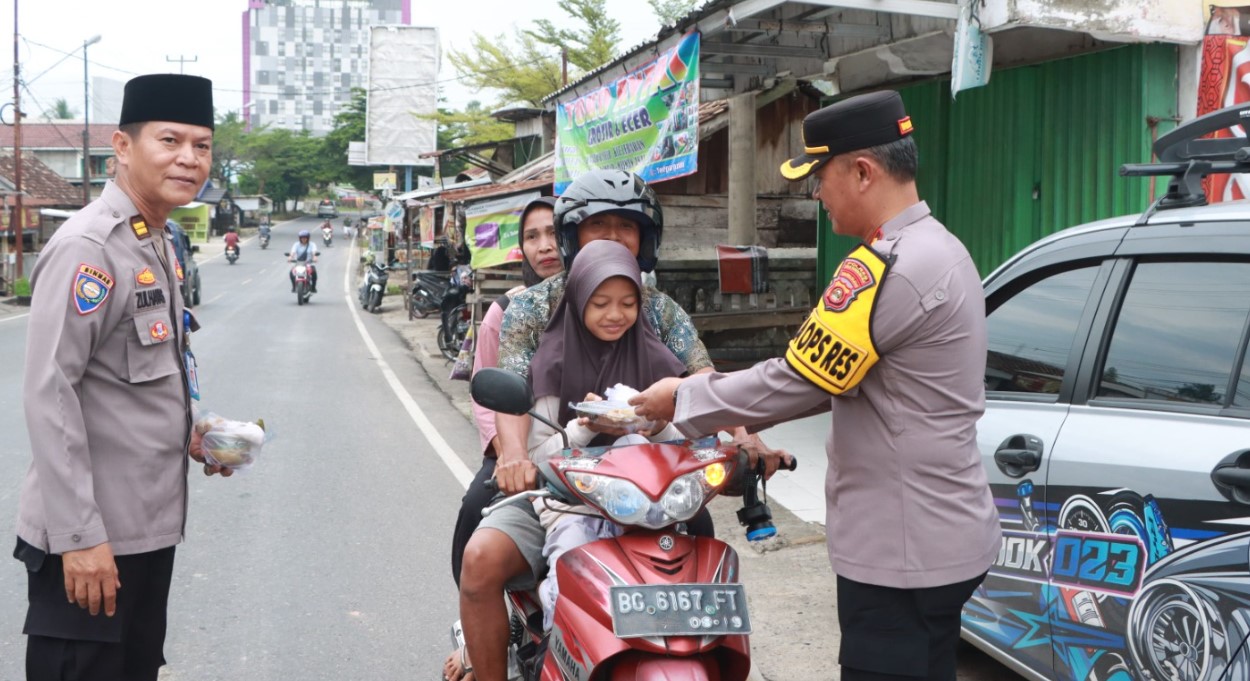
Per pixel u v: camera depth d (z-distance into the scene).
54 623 2.54
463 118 28.23
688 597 2.34
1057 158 7.26
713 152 11.72
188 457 2.77
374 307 24.17
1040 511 3.17
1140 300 3.07
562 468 2.49
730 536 5.77
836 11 7.68
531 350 2.97
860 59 9.25
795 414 2.56
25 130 59.00
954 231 8.43
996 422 3.40
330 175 89.12
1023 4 5.91
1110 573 2.91
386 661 4.09
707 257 11.11
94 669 2.60
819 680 3.95
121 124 2.65
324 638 4.32
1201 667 2.63
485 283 12.87
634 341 2.79
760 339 10.98
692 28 8.09
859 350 2.29
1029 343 3.44
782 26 7.74
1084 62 7.00
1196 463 2.69
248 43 163.12
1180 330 2.92
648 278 3.14
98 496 2.56
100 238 2.52
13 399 10.43
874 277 2.28
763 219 11.70
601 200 2.96
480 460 7.84
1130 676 2.85
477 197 12.57
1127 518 2.86
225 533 5.80
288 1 163.25
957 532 2.33
